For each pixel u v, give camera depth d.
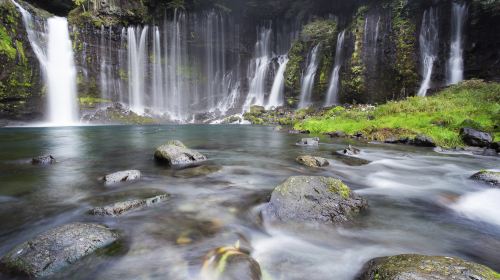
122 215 4.43
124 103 38.56
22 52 28.91
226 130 23.39
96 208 4.51
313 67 36.62
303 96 37.25
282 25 46.12
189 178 6.73
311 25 39.16
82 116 34.03
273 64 43.59
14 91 28.42
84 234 3.44
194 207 4.86
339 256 3.50
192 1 42.19
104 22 36.53
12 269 2.92
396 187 6.49
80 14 35.03
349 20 32.66
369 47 28.47
